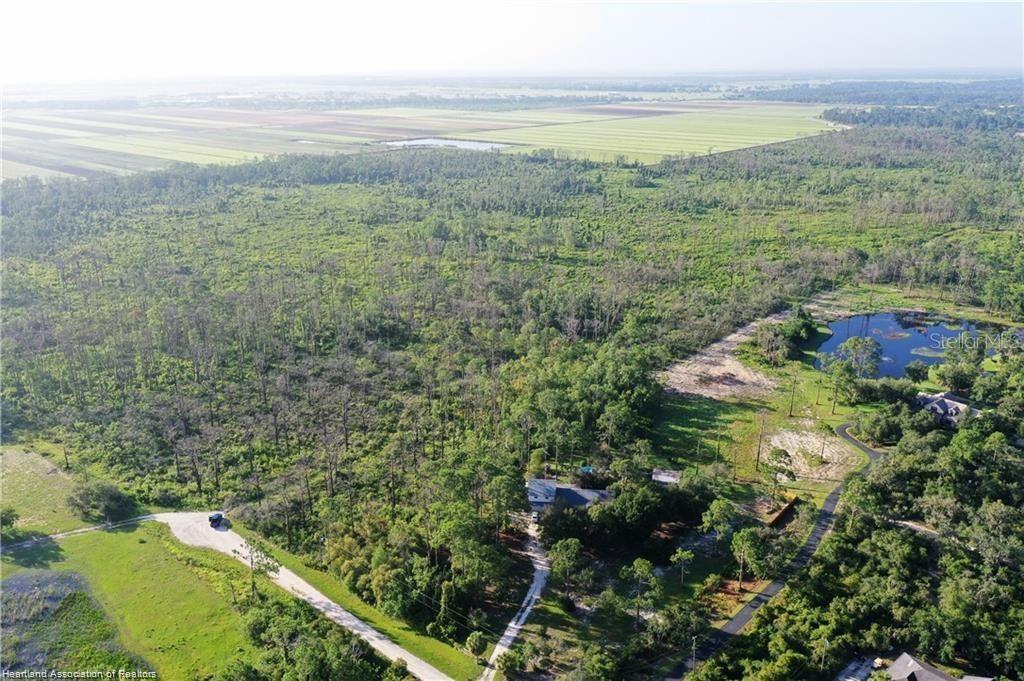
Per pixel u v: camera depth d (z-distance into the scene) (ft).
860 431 440.45
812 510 350.64
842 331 609.01
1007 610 278.87
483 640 275.59
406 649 276.00
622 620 292.81
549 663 269.64
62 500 370.94
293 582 311.88
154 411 453.17
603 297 623.36
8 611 293.64
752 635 277.44
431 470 382.63
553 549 316.19
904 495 351.87
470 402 463.42
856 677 261.65
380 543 322.34
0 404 458.91
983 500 339.16
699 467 405.18
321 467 400.47
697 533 348.18
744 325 613.93
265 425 441.68
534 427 417.28
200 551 333.01
